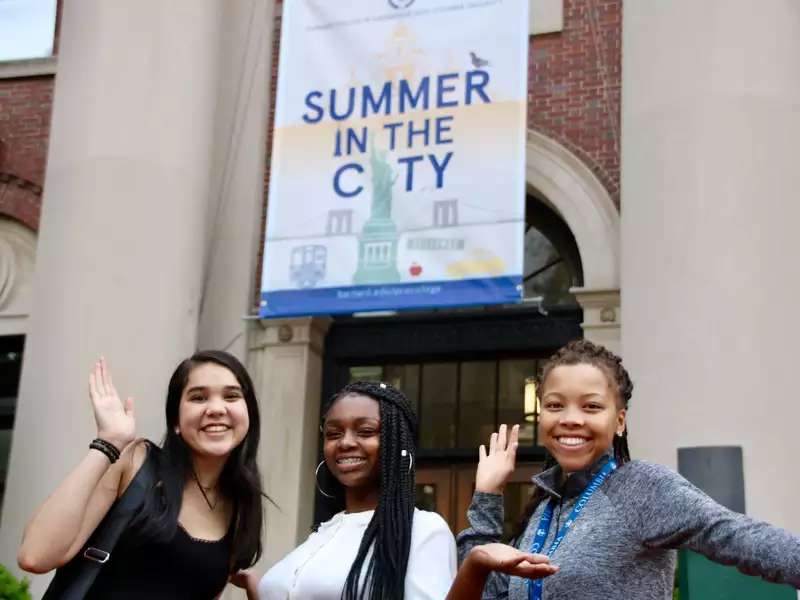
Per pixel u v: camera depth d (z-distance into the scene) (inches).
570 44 407.5
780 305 292.5
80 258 352.5
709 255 296.2
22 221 446.0
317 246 350.3
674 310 296.4
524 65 345.7
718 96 308.2
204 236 377.7
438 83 351.3
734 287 292.7
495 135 343.3
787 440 283.1
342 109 358.0
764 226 297.9
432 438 406.0
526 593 115.4
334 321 416.8
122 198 357.7
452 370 410.3
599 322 377.4
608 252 382.6
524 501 389.1
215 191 420.8
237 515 142.3
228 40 437.7
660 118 313.9
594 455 118.6
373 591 127.9
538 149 399.9
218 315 407.5
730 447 280.5
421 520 134.6
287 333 402.3
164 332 351.3
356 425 139.6
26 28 468.1
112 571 132.0
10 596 271.4
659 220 306.0
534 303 401.7
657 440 290.2
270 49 438.6
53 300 352.2
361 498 141.3
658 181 309.4
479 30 351.6
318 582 132.0
